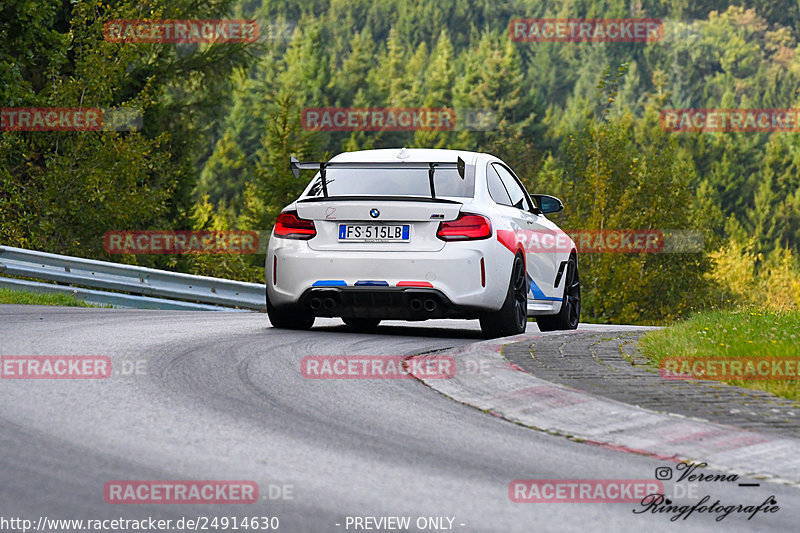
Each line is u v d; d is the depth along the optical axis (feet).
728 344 49.85
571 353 49.11
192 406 37.68
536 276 65.21
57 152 168.96
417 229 57.21
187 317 71.15
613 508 27.40
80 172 166.61
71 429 33.68
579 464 31.45
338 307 57.77
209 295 101.04
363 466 30.48
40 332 55.31
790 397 39.99
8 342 50.78
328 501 27.25
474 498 27.76
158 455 31.01
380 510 26.63
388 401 39.70
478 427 35.88
